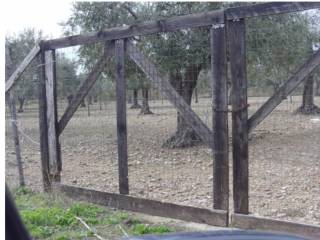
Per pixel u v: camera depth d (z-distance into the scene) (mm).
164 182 8234
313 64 5082
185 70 11266
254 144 11281
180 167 9492
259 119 5480
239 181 5652
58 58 8906
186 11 11719
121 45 6555
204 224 5887
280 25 11336
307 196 6816
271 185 7609
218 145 5777
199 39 11055
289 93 5273
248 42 11086
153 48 11484
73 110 7359
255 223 5461
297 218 5797
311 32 11734
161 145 11984
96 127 14602
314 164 9086
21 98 10695
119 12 13086
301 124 11430
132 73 12273
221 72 5684
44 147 7719
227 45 5863
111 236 5406
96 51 11961
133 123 15773
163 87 6270
